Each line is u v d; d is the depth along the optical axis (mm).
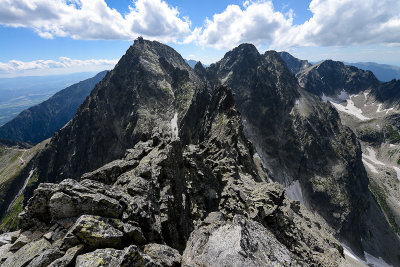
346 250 163000
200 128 135750
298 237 34031
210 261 13133
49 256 12930
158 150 31250
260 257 13430
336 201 193750
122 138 183875
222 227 15570
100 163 186500
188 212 30016
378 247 185250
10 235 16359
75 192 16531
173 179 27719
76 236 13773
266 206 35156
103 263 12109
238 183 41781
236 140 86875
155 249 14539
